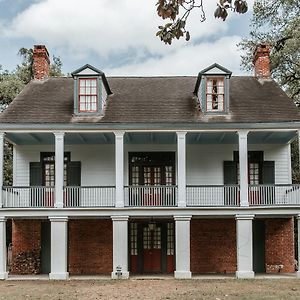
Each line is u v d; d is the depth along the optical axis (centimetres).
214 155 2527
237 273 2238
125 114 2353
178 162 2272
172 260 2492
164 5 773
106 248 2492
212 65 2370
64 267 2238
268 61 2709
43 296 1773
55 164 2261
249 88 2600
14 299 1716
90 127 2258
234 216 2286
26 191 2414
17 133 2292
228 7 762
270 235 2488
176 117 2336
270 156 2525
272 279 2192
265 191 2366
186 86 2636
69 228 2502
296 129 2262
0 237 2242
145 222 2508
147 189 2372
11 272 2442
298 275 2241
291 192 2295
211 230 2494
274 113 2348
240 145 2269
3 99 3631
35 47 2692
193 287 1958
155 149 2528
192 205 2286
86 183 2517
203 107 2347
